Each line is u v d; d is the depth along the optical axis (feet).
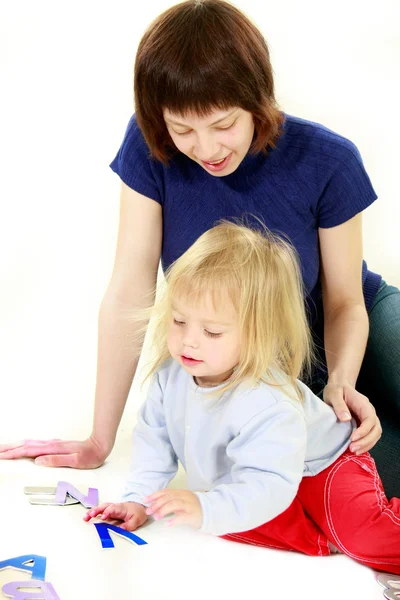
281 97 12.56
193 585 5.27
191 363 5.61
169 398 6.01
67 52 13.96
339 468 5.88
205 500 5.29
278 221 6.45
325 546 5.87
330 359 6.67
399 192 11.53
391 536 5.62
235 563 5.59
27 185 11.93
